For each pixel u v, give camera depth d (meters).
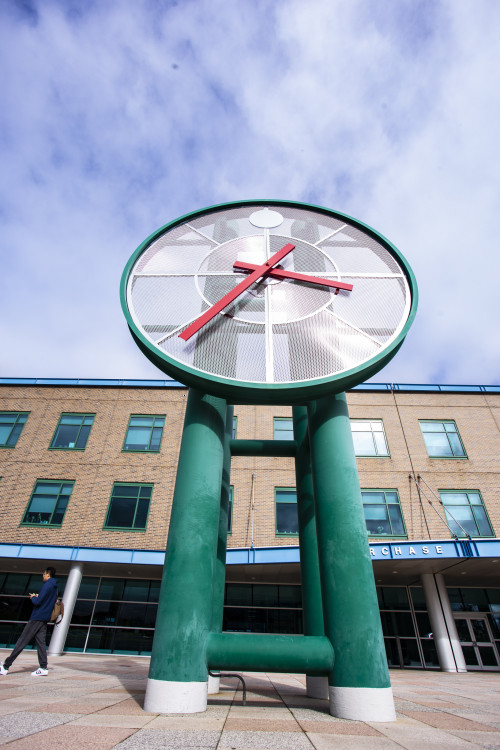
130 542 17.09
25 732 2.94
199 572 4.69
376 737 3.25
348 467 5.30
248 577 16.75
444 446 19.84
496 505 18.27
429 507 18.06
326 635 4.64
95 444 19.58
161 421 20.30
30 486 18.53
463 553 13.20
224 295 6.55
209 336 6.06
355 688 4.18
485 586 17.44
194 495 5.08
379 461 19.23
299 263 7.03
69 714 3.75
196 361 5.82
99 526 17.48
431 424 20.48
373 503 18.19
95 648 16.08
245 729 3.41
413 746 2.95
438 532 17.48
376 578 16.56
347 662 4.32
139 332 5.93
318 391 5.75
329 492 5.16
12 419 20.61
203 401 5.79
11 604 17.17
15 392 21.41
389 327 6.23
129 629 16.47
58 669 8.59
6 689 5.26
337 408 5.77
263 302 6.50
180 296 6.51
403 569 15.08
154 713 4.01
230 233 7.60
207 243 7.32
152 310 6.29
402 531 17.58
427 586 15.75
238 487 18.23
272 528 17.36
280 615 16.53
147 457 19.16
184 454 5.45
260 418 20.27
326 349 6.01
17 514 17.86
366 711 4.06
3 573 17.78
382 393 21.31
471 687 8.64
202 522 4.95
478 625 16.56
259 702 5.15
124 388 21.42
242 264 6.77
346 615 4.50
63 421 20.45
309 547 6.43
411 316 6.27
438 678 11.42
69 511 17.84
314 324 6.26
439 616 15.22
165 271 6.77
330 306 6.50
